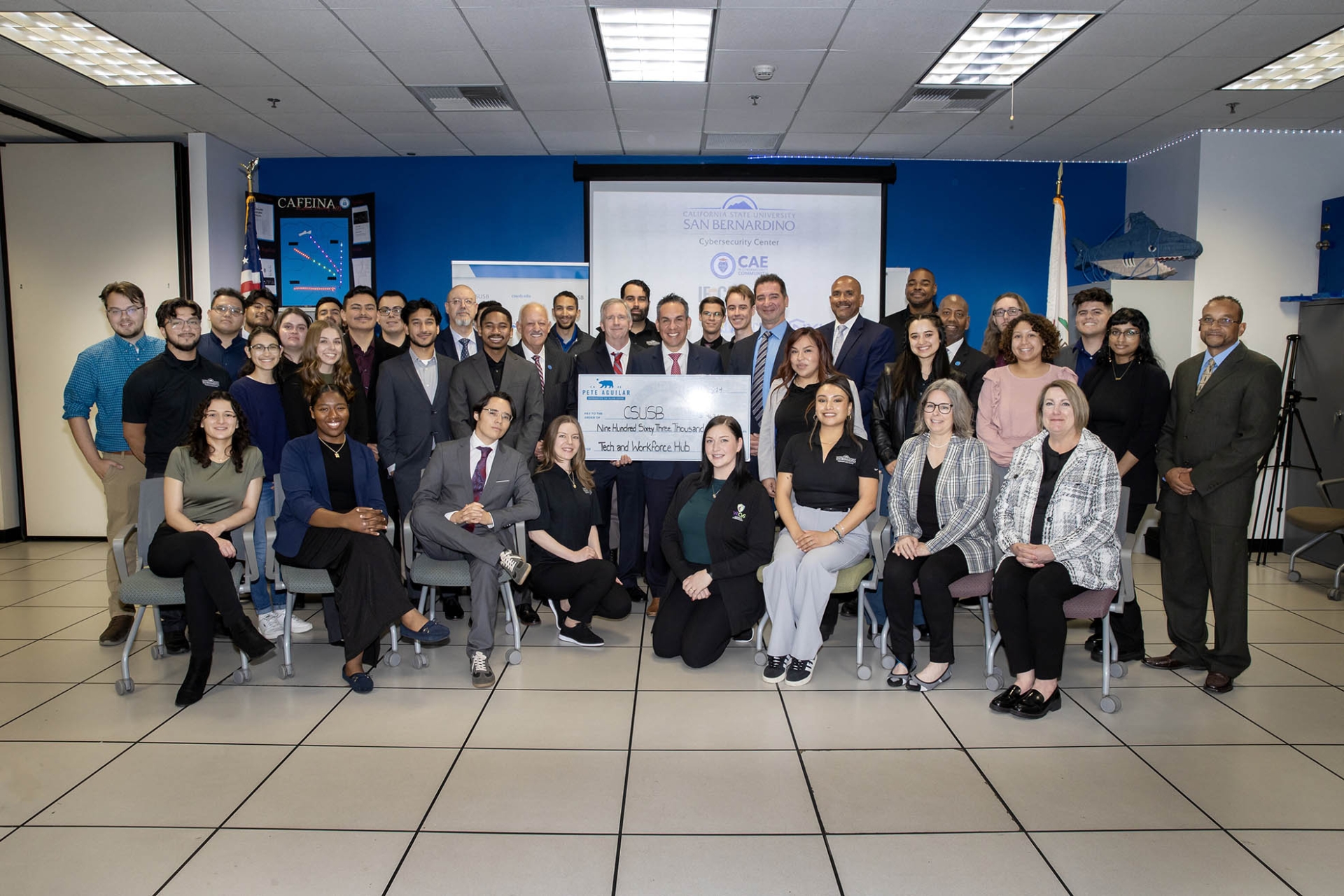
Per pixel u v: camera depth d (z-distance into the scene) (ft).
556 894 5.87
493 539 10.14
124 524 11.73
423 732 8.52
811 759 7.93
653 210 20.26
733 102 16.37
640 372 13.28
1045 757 7.99
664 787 7.38
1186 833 6.68
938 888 5.96
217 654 10.91
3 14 12.33
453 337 14.21
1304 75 14.82
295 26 12.64
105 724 8.67
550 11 12.12
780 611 9.88
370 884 5.97
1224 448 9.66
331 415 10.18
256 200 19.13
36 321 18.75
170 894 5.86
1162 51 13.56
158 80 15.16
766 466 11.83
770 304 12.90
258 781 7.45
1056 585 8.92
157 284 18.71
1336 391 16.70
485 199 20.85
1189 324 18.39
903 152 20.25
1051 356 10.69
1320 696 9.60
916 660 10.80
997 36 13.17
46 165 18.56
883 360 12.73
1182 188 18.84
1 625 12.28
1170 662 10.48
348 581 9.62
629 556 13.47
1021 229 21.13
